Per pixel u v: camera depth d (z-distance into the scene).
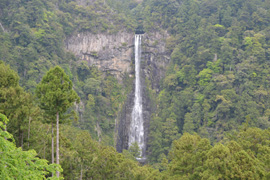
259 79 84.25
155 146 87.88
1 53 74.12
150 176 41.38
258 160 30.94
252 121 75.56
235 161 28.84
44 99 30.50
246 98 81.12
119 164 42.31
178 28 111.00
